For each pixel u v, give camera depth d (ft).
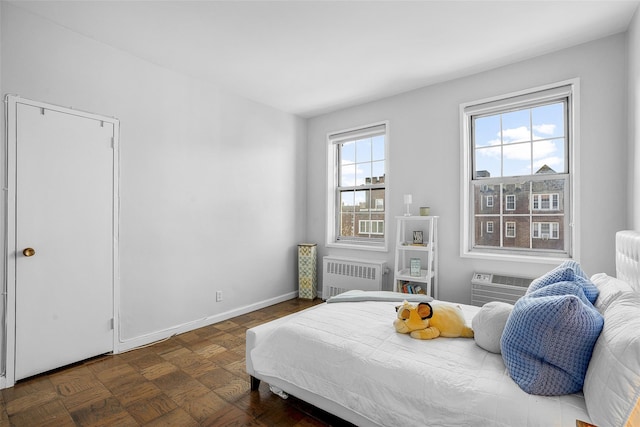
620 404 3.25
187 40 8.45
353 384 5.21
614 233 8.10
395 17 7.44
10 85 7.06
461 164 10.53
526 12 7.23
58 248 7.80
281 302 13.91
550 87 8.96
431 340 5.82
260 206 13.00
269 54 9.17
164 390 7.06
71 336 8.03
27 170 7.31
